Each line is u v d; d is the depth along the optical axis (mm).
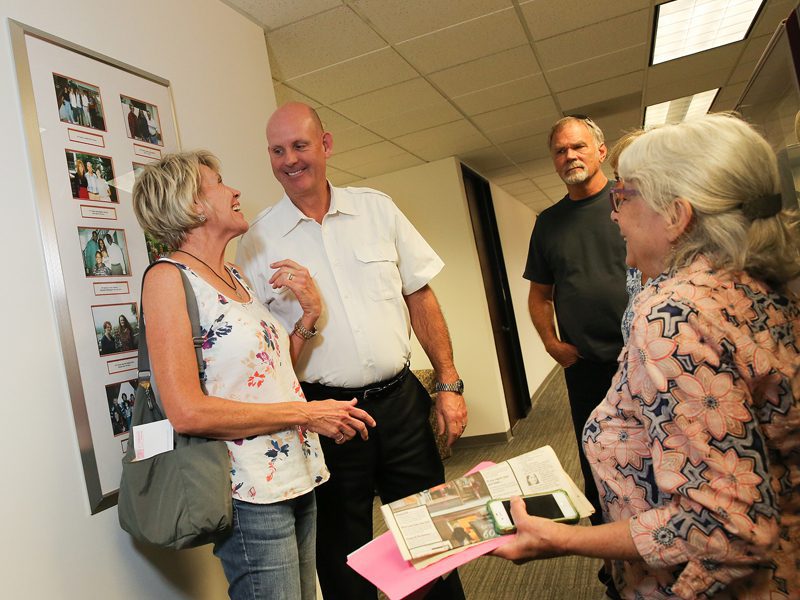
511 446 4582
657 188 795
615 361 2031
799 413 743
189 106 1805
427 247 1799
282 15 2271
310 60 2705
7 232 1179
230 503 1109
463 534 868
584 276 2078
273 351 1258
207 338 1158
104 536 1271
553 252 2168
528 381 6184
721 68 3623
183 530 1071
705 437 690
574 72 3404
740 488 670
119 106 1501
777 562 732
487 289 5512
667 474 713
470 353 4863
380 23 2480
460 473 4000
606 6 2639
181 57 1806
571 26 2787
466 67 3094
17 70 1243
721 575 691
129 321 1422
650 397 741
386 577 837
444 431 1765
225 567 1218
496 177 6230
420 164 4992
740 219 753
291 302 1638
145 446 1136
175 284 1130
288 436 1221
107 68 1480
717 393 691
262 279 1676
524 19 2656
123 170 1476
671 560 710
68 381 1238
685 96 4133
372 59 2811
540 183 7082
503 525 860
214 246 1273
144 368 1194
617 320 2021
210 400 1097
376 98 3318
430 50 2820
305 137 1566
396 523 893
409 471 1663
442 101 3549
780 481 742
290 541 1202
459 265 4906
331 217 1676
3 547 1073
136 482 1100
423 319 1821
